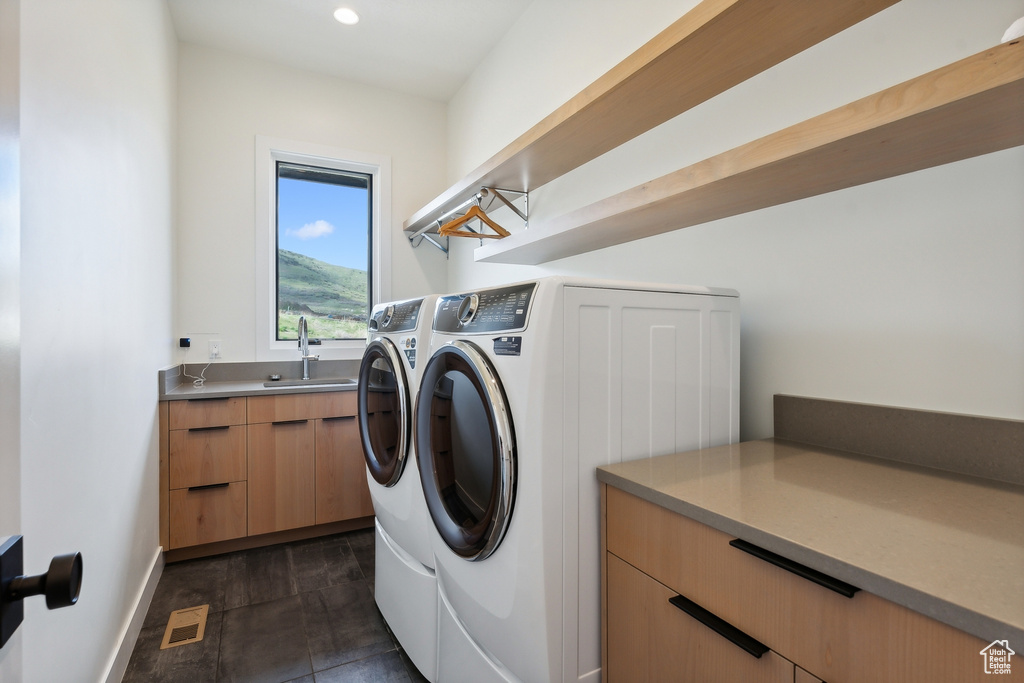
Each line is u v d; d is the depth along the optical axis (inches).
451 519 51.3
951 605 21.1
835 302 49.6
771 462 44.1
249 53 116.9
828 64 48.9
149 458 81.0
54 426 40.8
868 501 33.8
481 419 45.8
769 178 43.6
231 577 87.0
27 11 36.5
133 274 69.7
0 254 17.8
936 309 42.3
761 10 43.3
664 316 47.0
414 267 136.3
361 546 100.3
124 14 65.1
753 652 29.7
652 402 46.1
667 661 36.2
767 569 29.5
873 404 46.4
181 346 109.6
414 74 125.7
